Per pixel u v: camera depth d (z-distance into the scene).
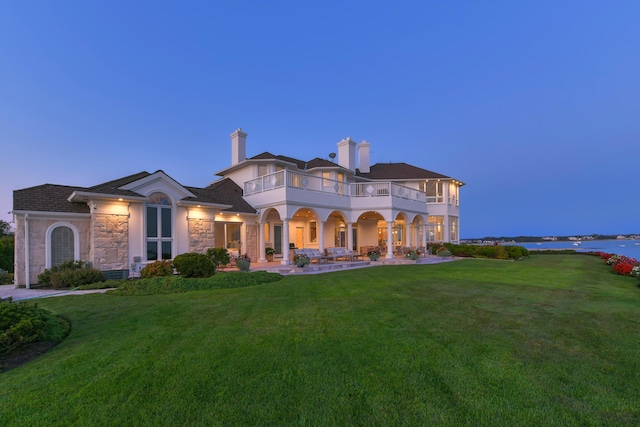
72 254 12.78
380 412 3.02
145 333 5.56
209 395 3.36
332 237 25.77
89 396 3.39
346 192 22.55
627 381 3.64
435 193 30.61
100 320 6.51
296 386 3.53
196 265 12.07
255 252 20.14
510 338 5.09
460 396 3.30
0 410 3.17
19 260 11.76
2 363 4.44
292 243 23.56
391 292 9.14
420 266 17.14
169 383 3.63
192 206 15.81
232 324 6.01
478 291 9.32
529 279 12.01
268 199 19.23
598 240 81.88
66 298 8.79
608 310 7.00
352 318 6.31
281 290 9.62
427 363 4.12
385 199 21.75
